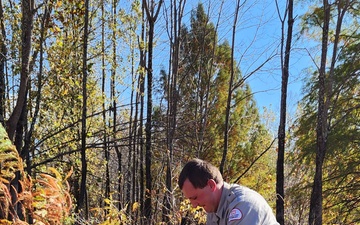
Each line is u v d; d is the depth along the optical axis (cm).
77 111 1049
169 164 988
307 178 1486
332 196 1344
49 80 969
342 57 1257
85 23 934
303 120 1345
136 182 1535
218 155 1609
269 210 208
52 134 1009
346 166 1258
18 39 833
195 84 1633
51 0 870
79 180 1245
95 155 1338
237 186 215
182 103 1495
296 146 1362
